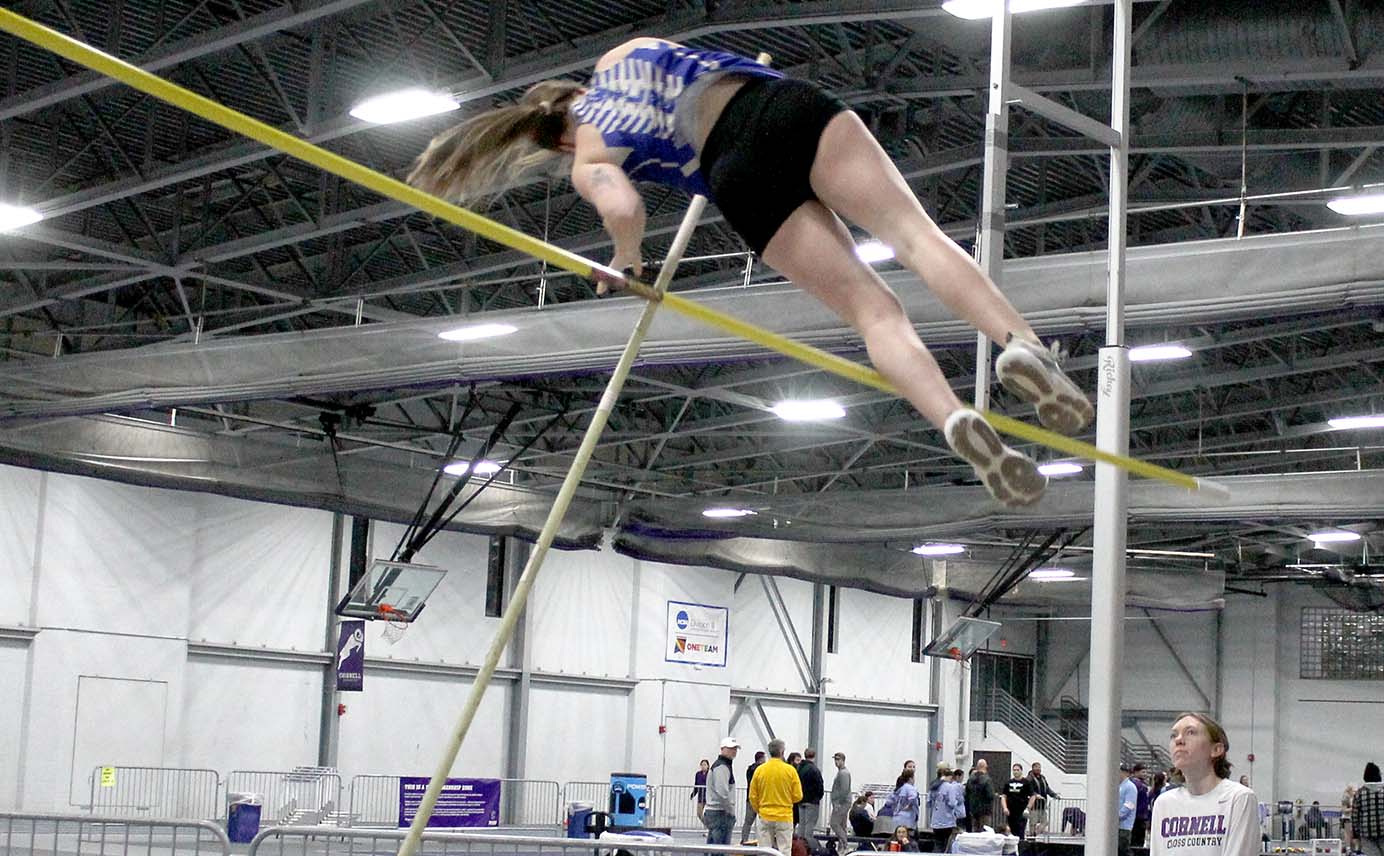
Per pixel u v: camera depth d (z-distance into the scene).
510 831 28.03
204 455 21.73
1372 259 11.13
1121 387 7.70
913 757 42.22
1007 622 45.25
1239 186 16.42
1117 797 7.46
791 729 38.97
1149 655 43.97
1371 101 14.68
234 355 17.33
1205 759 6.05
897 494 24.86
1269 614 42.25
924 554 33.28
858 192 3.42
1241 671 42.41
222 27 12.58
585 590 34.44
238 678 28.86
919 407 3.37
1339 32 11.69
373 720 30.70
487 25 13.90
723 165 3.47
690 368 23.95
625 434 27.16
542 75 13.13
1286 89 13.40
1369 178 16.02
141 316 24.52
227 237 20.30
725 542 29.64
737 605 38.03
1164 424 25.33
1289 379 25.56
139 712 27.02
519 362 15.66
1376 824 15.68
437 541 32.06
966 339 12.75
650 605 35.78
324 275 19.95
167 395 17.66
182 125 16.78
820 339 13.86
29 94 14.03
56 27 14.27
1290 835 37.81
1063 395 3.35
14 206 15.94
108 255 17.67
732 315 14.27
